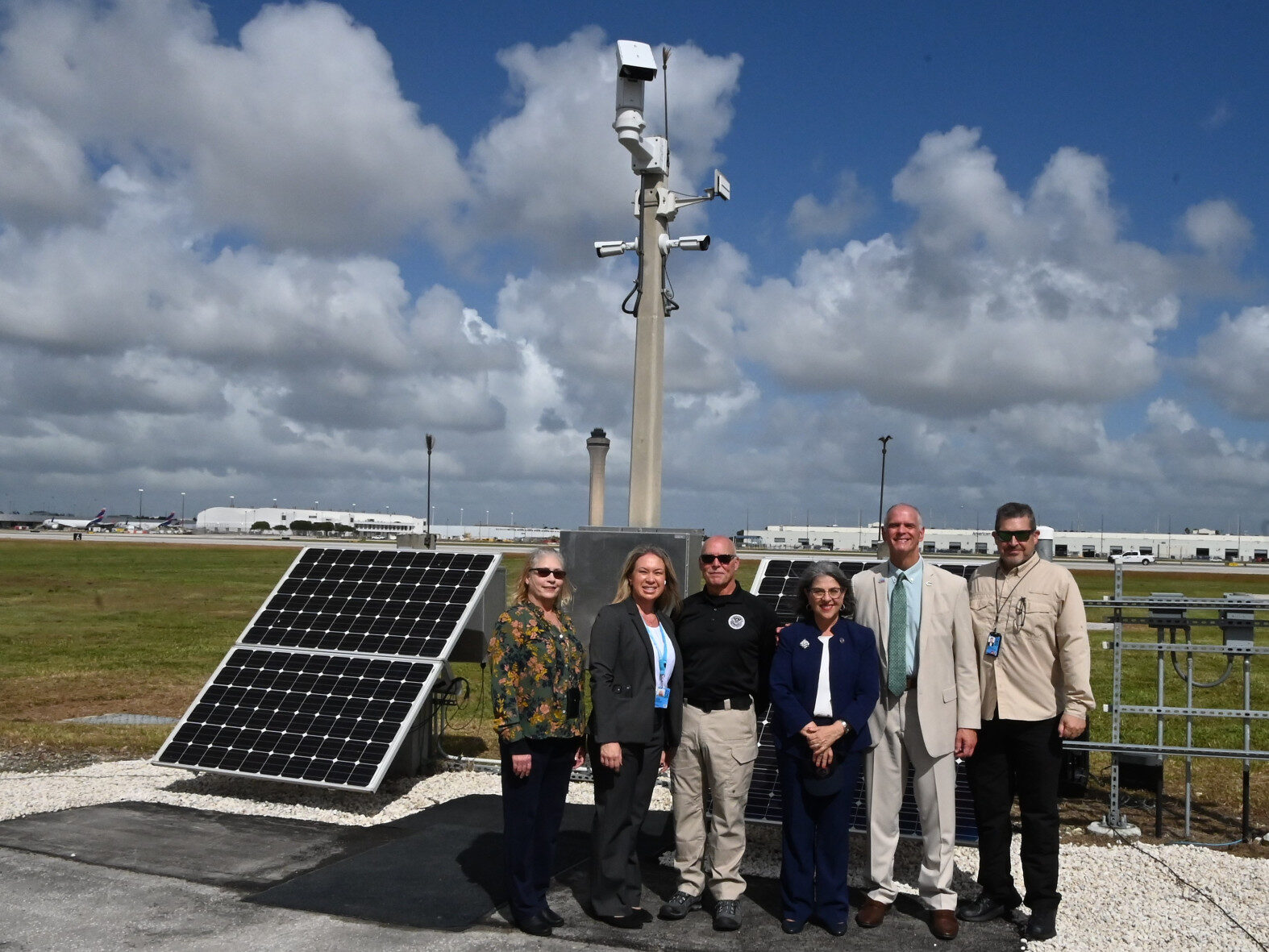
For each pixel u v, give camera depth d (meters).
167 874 5.52
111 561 45.50
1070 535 106.12
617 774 4.93
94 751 8.80
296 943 4.61
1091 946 4.79
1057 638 5.06
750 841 6.55
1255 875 5.91
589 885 5.39
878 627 5.15
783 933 4.91
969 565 7.12
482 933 4.80
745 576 33.53
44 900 5.10
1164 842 6.67
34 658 15.95
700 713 5.03
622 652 4.95
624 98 8.23
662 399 8.54
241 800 7.20
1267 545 104.50
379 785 7.08
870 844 5.17
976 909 5.13
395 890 5.33
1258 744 10.30
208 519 167.75
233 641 18.28
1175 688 14.65
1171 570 62.97
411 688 7.17
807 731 4.85
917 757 5.04
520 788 4.83
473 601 7.82
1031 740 4.98
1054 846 4.95
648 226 8.45
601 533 7.68
